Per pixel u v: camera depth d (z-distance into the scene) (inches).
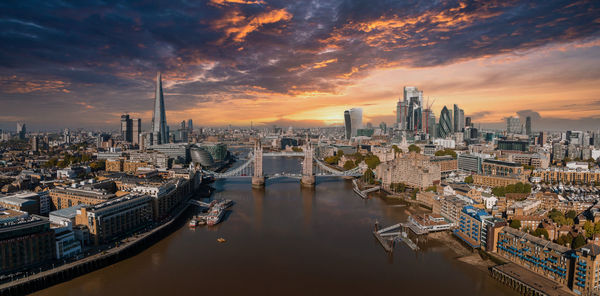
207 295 7755.9
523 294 7869.1
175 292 7869.1
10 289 7529.5
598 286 7244.1
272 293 7864.2
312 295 7800.2
